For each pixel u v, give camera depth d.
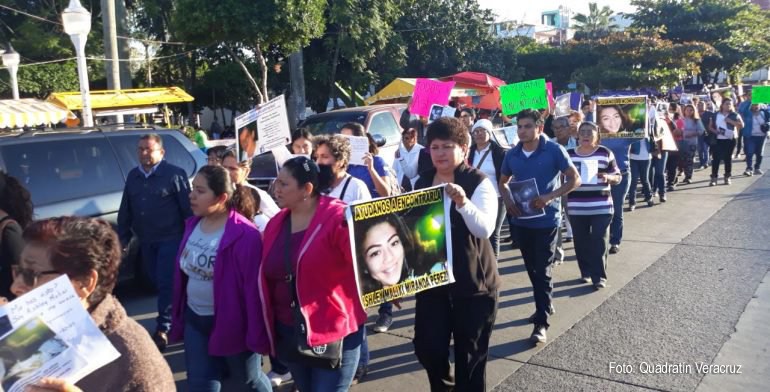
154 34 25.78
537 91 8.81
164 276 5.24
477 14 28.78
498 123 19.78
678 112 13.46
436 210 3.16
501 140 9.00
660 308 5.67
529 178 5.15
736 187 12.62
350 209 2.91
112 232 1.98
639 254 7.70
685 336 4.98
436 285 3.17
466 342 3.41
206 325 3.45
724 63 36.75
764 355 4.57
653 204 11.22
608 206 6.34
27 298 1.62
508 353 4.86
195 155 7.13
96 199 6.07
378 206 3.00
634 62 31.20
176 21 14.58
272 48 23.73
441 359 3.48
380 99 19.20
